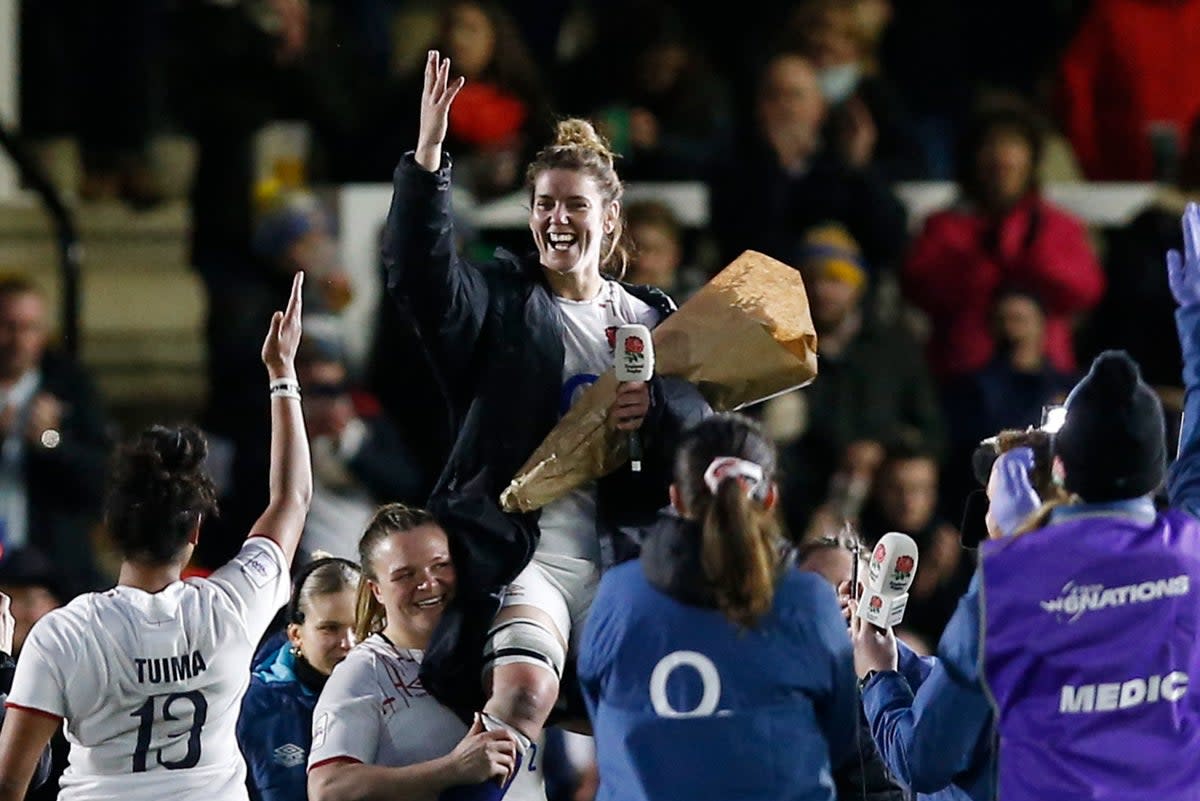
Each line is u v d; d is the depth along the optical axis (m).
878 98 37.84
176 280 38.34
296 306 21.19
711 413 20.25
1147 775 17.23
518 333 20.23
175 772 19.47
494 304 20.25
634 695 17.42
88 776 19.44
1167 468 19.89
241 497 33.28
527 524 20.27
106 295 37.97
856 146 36.00
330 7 38.16
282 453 21.00
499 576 20.19
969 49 41.50
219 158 36.09
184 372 37.84
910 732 18.09
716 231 35.62
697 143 36.47
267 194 35.69
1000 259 35.72
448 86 19.52
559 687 20.36
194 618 19.55
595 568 20.47
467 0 35.94
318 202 35.59
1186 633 17.36
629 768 17.44
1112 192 38.09
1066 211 37.19
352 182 36.47
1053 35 41.62
